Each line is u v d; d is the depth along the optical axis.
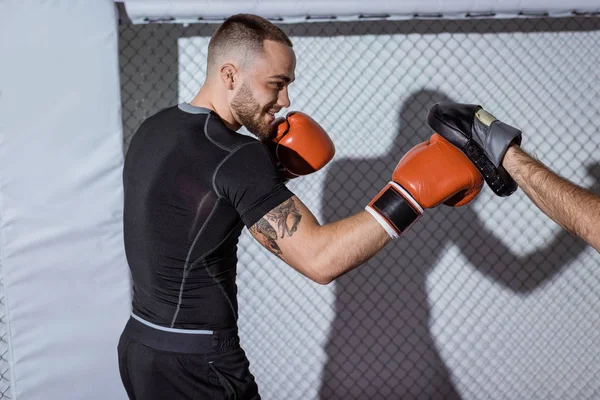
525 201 2.62
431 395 2.67
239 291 2.49
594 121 2.60
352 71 2.43
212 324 1.30
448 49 2.47
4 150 1.90
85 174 1.95
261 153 1.21
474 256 2.63
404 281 2.60
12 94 1.88
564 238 2.67
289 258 1.17
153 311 1.31
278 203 1.17
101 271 2.01
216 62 1.32
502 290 2.66
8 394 2.28
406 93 2.47
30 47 1.88
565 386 2.75
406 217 1.23
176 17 1.97
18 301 1.96
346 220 1.21
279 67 1.30
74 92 1.92
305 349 2.55
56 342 2.00
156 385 1.29
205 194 1.21
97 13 1.90
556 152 2.60
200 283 1.28
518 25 2.50
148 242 1.28
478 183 1.31
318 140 1.59
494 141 1.25
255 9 1.97
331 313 2.55
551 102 2.57
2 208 1.92
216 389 1.30
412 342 2.63
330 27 2.39
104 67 1.93
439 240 2.60
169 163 1.24
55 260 1.97
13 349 1.97
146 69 2.34
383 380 2.62
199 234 1.24
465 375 2.68
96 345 2.03
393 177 1.28
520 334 2.70
